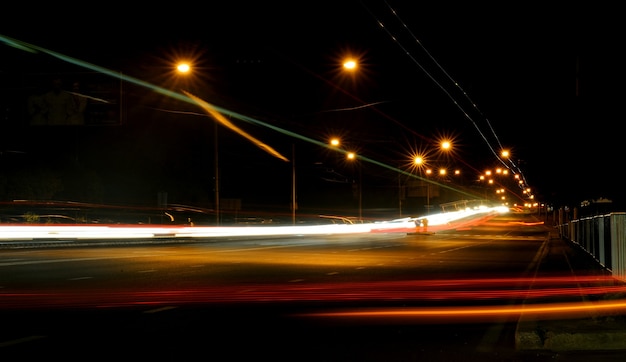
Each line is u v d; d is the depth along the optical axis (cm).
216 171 4400
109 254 2569
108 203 6738
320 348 859
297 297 1318
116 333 940
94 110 2689
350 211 10394
